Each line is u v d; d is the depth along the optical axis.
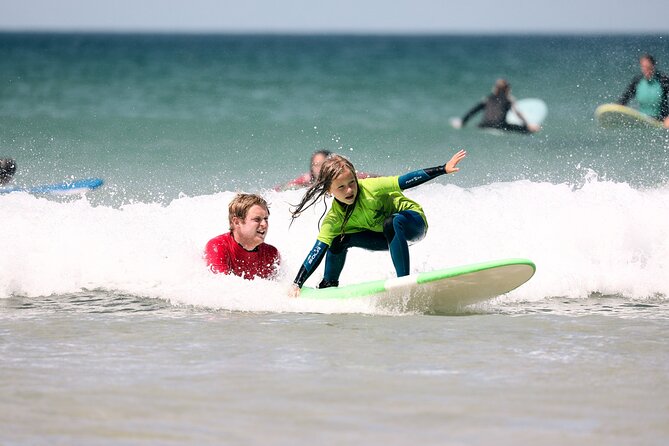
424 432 14.54
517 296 25.62
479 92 115.94
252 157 55.31
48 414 15.33
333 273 25.28
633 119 59.16
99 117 76.06
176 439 14.23
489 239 29.64
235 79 132.12
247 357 18.97
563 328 21.81
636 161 51.16
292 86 119.25
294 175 48.62
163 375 17.59
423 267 27.97
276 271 25.86
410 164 55.22
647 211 30.66
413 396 16.33
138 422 14.96
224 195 33.72
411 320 22.70
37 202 31.58
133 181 45.19
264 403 15.91
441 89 120.94
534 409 15.68
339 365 18.34
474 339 20.62
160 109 83.75
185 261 26.69
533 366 18.34
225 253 25.28
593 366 18.38
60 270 26.75
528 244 29.22
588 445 14.05
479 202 32.41
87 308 24.03
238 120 75.88
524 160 54.38
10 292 25.81
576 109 84.19
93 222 30.02
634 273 27.19
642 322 22.55
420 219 24.25
